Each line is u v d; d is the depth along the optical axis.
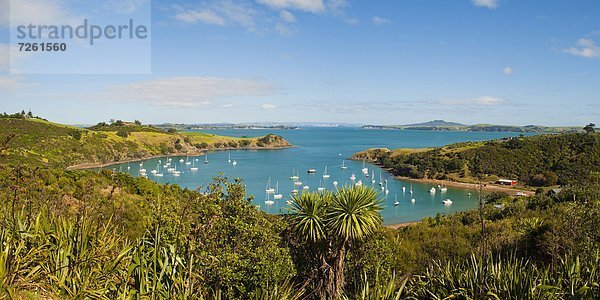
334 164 123.88
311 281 11.07
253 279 8.09
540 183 80.88
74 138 99.00
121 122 165.62
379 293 6.18
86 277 4.56
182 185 80.62
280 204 66.56
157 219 6.79
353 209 11.20
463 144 111.19
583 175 77.81
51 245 4.83
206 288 6.09
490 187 81.06
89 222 5.22
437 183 88.38
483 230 7.11
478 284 5.84
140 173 94.25
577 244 8.53
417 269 14.72
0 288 4.06
